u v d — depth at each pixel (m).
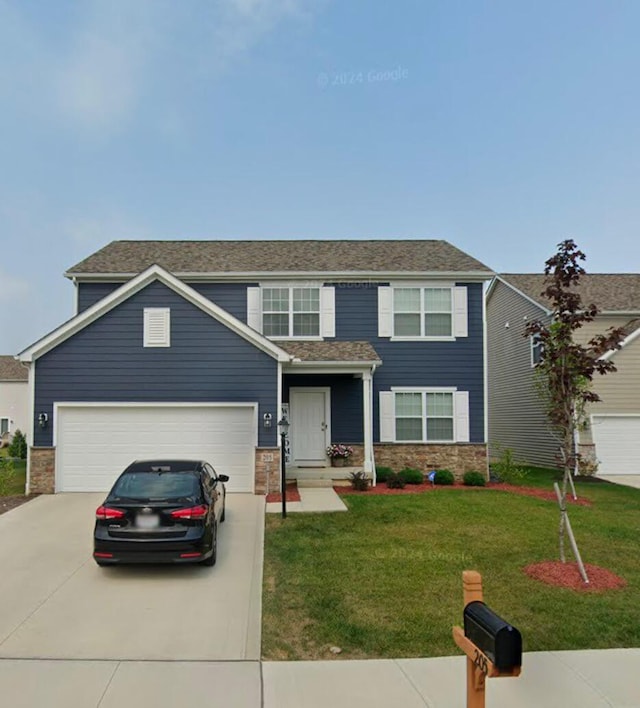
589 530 10.46
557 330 8.14
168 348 14.64
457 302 17.92
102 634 6.07
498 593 7.15
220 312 14.61
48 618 6.50
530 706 4.66
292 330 17.73
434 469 17.42
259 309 17.62
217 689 4.91
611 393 19.89
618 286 23.22
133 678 5.10
